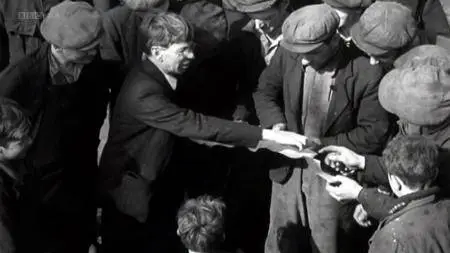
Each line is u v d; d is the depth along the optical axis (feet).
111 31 16.22
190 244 11.76
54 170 14.89
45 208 14.78
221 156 16.88
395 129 15.23
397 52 14.43
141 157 14.71
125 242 15.52
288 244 16.06
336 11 15.31
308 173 15.39
